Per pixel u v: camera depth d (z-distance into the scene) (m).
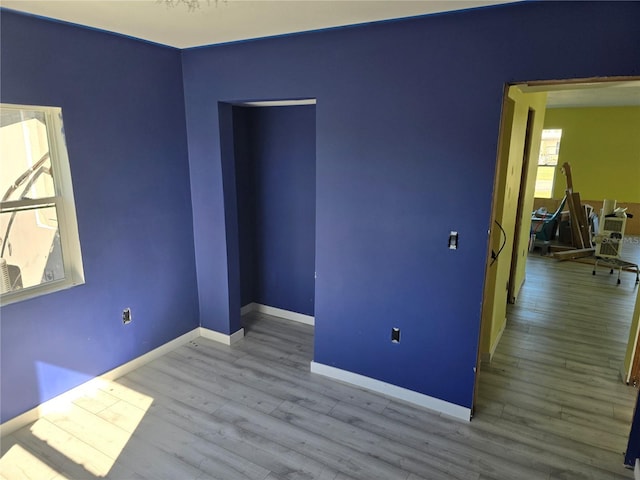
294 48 3.18
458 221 2.83
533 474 2.54
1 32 2.55
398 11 2.60
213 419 3.02
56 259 3.10
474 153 2.70
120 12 2.64
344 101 3.07
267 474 2.52
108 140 3.24
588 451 2.73
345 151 3.14
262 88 3.39
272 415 3.07
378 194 3.07
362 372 3.42
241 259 4.71
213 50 3.55
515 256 5.11
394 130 2.93
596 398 3.32
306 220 4.36
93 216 3.21
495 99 2.58
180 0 2.39
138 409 3.12
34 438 2.80
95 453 2.67
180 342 4.10
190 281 4.14
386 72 2.88
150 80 3.50
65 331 3.11
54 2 2.44
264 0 2.39
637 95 6.67
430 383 3.14
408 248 3.04
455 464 2.61
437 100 2.75
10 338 2.79
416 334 3.13
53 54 2.82
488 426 2.97
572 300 5.43
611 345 4.21
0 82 2.58
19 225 2.86
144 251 3.64
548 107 9.13
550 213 8.99
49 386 3.05
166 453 2.68
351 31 2.94
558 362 3.87
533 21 2.39
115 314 3.46
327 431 2.90
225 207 3.87
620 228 6.49
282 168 4.39
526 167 4.72
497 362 3.87
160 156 3.68
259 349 4.05
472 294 2.88
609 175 9.14
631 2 2.16
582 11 2.27
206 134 3.79
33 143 2.88
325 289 3.45
